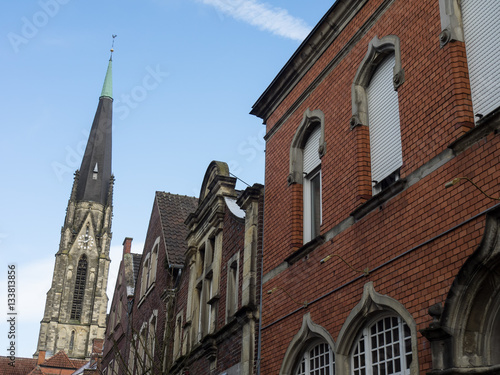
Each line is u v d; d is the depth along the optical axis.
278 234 12.73
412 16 9.24
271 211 13.37
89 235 105.00
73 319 99.88
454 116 7.79
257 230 14.10
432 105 8.31
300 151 12.73
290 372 11.09
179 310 20.28
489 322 6.73
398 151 9.30
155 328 22.80
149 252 26.61
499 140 6.92
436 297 7.46
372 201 9.18
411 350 7.93
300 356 11.02
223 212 17.16
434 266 7.62
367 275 9.05
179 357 18.34
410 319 7.82
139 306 26.95
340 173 10.63
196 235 19.59
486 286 6.70
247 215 14.59
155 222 26.17
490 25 7.71
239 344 13.59
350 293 9.45
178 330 20.05
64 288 100.75
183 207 26.11
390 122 9.64
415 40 9.04
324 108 11.76
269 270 12.80
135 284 29.64
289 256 11.74
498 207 6.51
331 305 9.97
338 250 10.12
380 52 10.09
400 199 8.62
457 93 7.85
